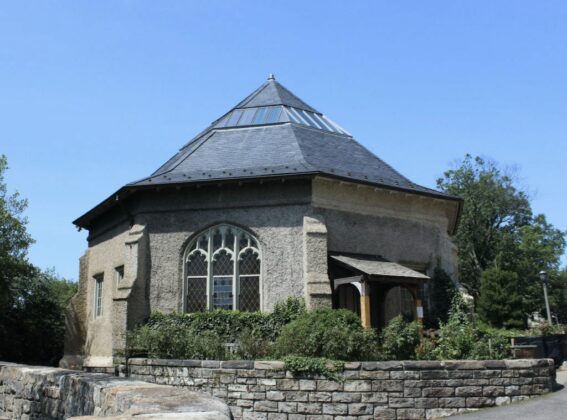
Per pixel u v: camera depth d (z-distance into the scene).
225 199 16.92
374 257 16.98
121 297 16.34
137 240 16.86
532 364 11.41
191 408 4.19
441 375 10.84
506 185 51.03
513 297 37.34
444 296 18.03
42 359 25.86
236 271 16.44
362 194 17.38
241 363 11.66
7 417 9.20
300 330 12.09
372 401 10.66
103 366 17.06
